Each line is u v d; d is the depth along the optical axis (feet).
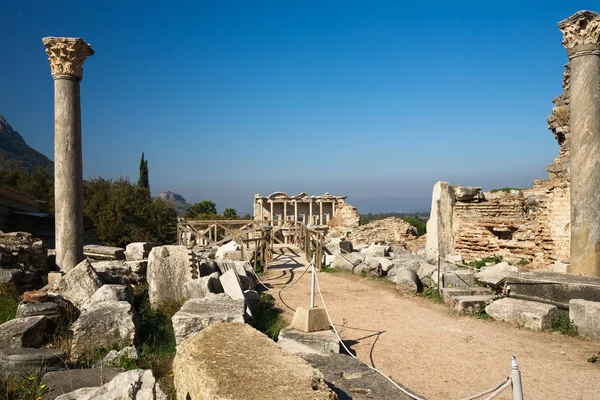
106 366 22.31
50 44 44.09
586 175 36.65
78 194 45.27
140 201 126.21
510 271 38.52
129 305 27.50
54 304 28.40
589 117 36.76
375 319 34.12
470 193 59.98
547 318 30.53
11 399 18.37
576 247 37.01
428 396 20.92
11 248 41.75
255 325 30.89
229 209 220.43
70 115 44.86
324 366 21.43
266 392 13.53
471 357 25.82
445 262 47.83
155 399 15.88
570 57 38.17
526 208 57.21
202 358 16.03
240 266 44.11
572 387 21.52
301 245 72.28
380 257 56.29
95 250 56.80
